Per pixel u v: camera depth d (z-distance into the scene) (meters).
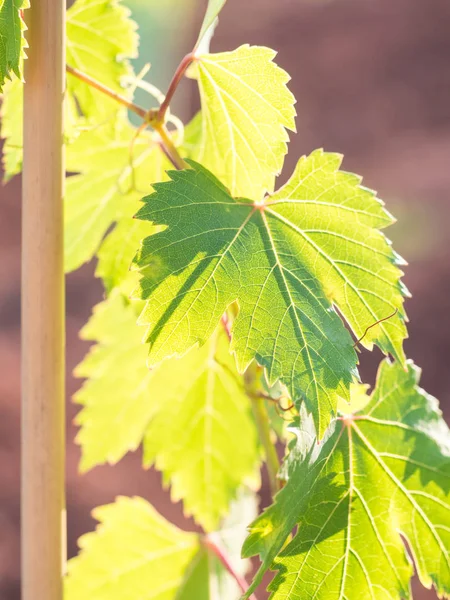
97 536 0.73
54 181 0.56
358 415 0.59
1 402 2.57
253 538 0.56
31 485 0.58
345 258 0.56
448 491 0.58
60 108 0.56
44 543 0.58
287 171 4.30
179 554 0.74
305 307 0.55
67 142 0.61
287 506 0.55
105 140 0.67
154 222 0.54
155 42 4.35
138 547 0.74
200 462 0.75
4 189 3.75
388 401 0.59
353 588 0.57
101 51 0.65
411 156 4.20
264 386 0.60
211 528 0.75
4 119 0.65
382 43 5.05
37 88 0.55
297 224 0.57
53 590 0.58
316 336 0.54
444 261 3.12
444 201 3.58
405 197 3.72
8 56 0.54
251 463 0.75
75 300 3.14
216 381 0.73
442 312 2.92
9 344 2.85
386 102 4.73
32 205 0.56
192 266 0.54
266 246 0.56
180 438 0.74
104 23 0.64
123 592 0.73
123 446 0.75
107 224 0.69
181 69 0.58
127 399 0.75
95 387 0.75
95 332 0.75
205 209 0.55
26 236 0.56
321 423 0.53
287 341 0.54
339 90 4.87
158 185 0.55
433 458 0.59
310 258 0.56
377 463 0.58
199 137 0.66
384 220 0.57
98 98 0.65
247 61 0.57
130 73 0.65
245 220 0.56
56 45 0.55
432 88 4.75
